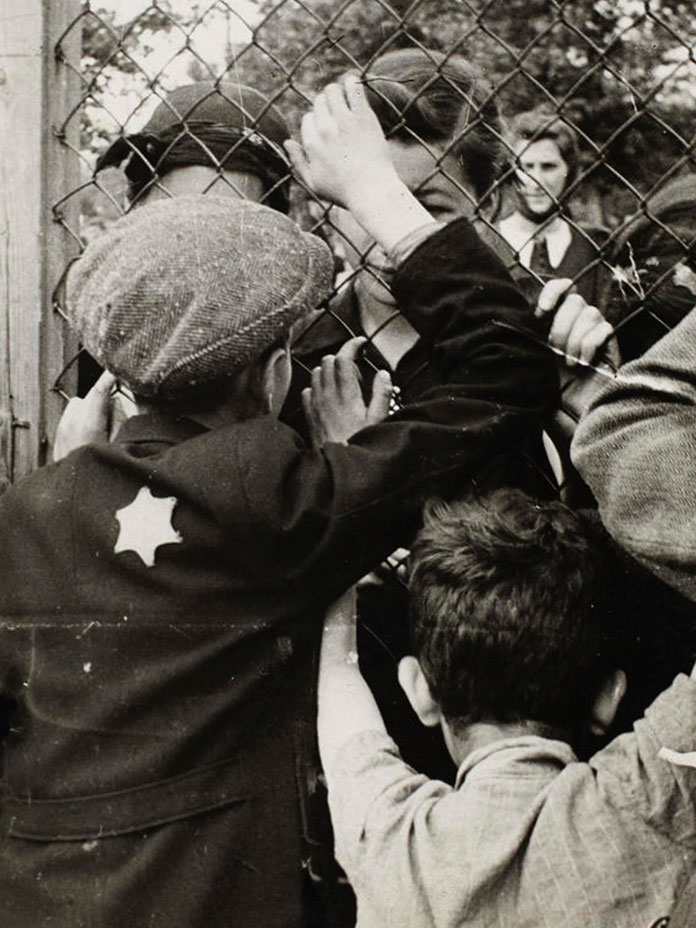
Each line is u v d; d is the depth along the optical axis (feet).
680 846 3.70
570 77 11.87
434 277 4.46
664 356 3.76
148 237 4.29
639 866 3.68
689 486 3.64
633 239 5.28
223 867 4.03
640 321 5.16
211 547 4.08
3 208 5.18
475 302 4.39
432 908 3.77
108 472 4.27
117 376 4.33
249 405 4.40
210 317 4.17
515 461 4.75
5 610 4.35
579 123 11.66
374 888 3.89
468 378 4.33
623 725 4.57
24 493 4.41
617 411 3.80
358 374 4.82
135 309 4.20
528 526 4.14
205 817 4.05
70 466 4.36
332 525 4.04
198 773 4.06
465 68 5.74
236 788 4.09
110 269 4.29
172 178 5.68
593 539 4.27
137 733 4.09
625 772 3.76
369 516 4.08
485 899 3.73
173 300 4.17
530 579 4.05
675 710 3.78
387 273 4.98
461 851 3.77
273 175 5.75
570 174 8.87
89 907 3.98
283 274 4.29
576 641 4.05
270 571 4.07
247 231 4.33
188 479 4.09
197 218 4.33
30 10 5.16
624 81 4.80
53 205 5.24
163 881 3.98
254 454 4.07
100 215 11.03
